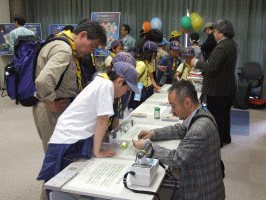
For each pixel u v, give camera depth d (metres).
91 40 1.99
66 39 2.01
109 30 7.22
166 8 7.23
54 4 8.12
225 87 3.60
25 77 2.64
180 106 1.56
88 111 1.68
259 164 3.51
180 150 1.48
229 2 6.76
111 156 1.77
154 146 1.62
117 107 2.22
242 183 3.05
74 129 1.67
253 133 4.66
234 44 3.50
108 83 1.67
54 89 1.92
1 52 7.25
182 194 1.53
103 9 7.73
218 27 3.47
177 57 4.78
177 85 1.58
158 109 2.61
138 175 1.40
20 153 3.79
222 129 3.90
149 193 1.34
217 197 1.54
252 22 6.69
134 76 1.77
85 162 1.68
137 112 2.84
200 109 1.58
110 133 2.08
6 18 7.64
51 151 1.70
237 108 6.29
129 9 7.52
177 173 2.15
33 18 8.34
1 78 7.65
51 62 1.89
